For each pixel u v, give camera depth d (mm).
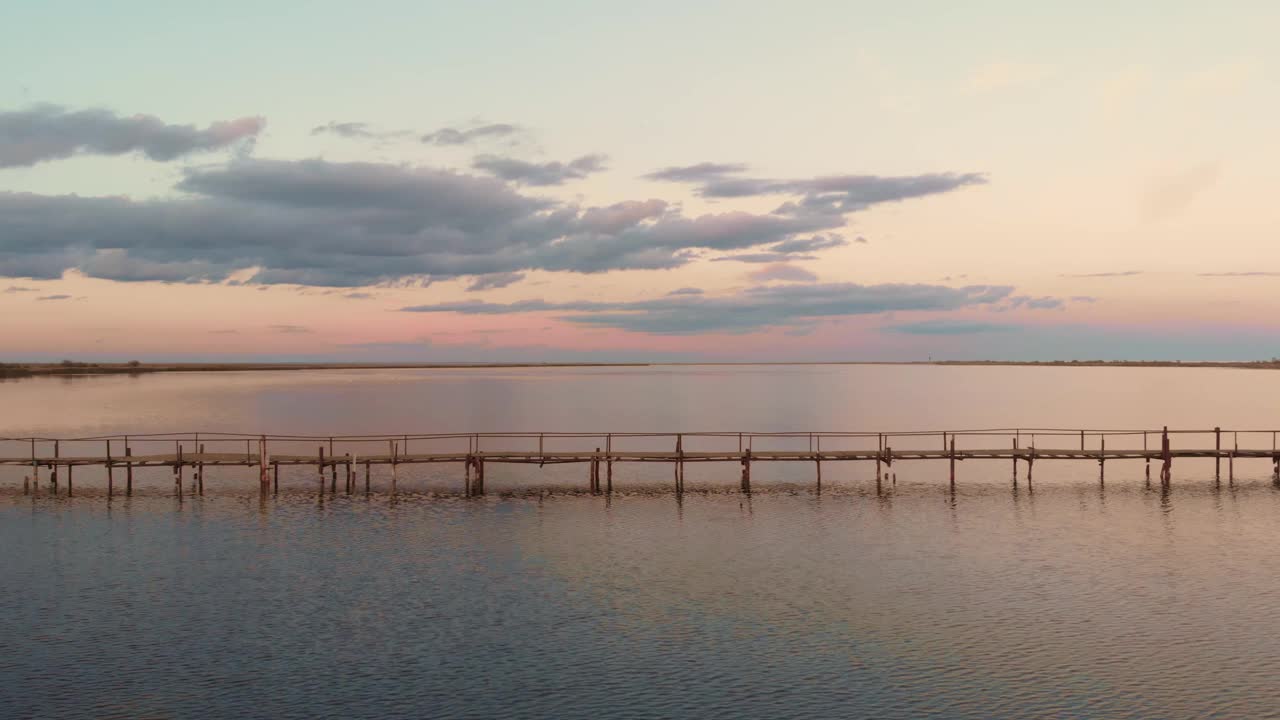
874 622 27984
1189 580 32250
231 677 23750
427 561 34906
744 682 23547
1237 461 64938
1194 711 21797
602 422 107250
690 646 26000
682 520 42719
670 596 30578
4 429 93438
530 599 30203
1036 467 61719
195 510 44719
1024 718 21500
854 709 22016
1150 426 100938
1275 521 42188
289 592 30859
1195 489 51406
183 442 78875
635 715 21703
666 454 50500
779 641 26375
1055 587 31516
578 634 26938
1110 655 25234
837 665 24641
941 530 40500
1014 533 39844
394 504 46656
